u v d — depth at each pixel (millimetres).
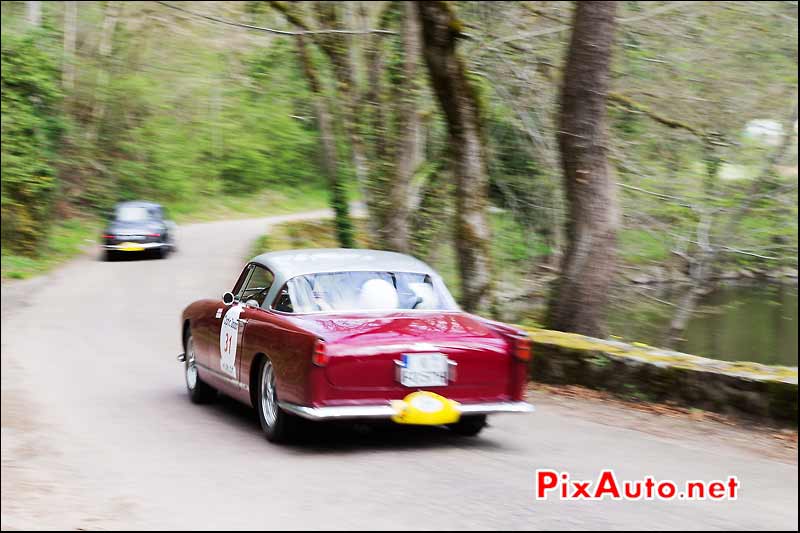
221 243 39094
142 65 53219
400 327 7379
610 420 8945
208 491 6262
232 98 58906
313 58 23094
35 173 32719
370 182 21625
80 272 28781
